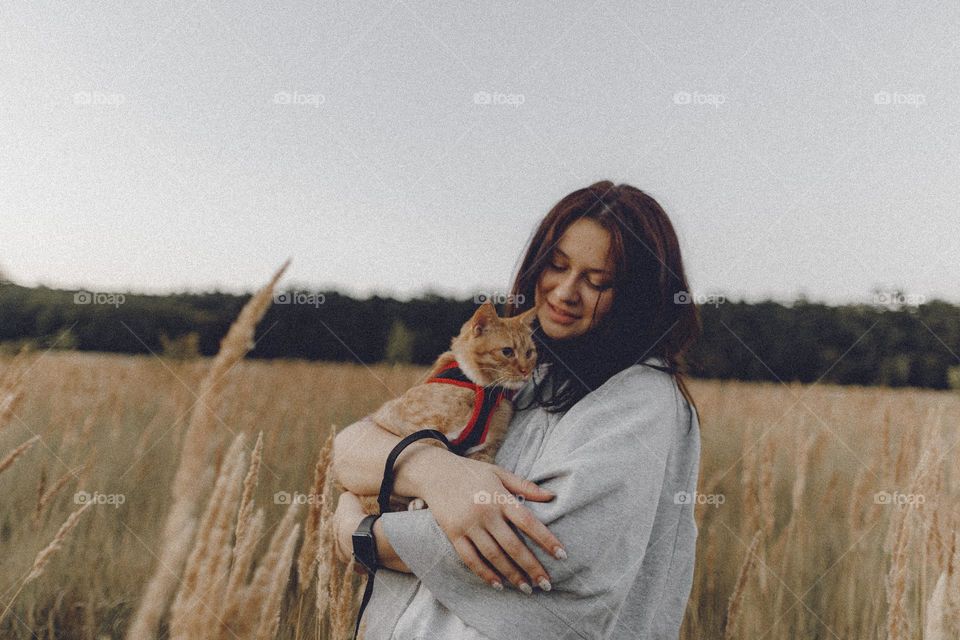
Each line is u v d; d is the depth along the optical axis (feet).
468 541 3.84
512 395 5.24
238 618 3.67
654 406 4.24
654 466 4.07
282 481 6.92
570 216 4.83
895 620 5.82
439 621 4.05
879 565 7.22
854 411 8.21
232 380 6.64
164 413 7.61
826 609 7.24
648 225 4.77
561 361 4.89
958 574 5.83
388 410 5.38
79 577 6.78
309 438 7.07
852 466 8.32
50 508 7.10
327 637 5.47
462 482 3.97
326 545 4.69
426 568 3.95
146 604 3.50
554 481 3.95
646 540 3.99
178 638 3.58
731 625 6.20
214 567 3.61
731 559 7.27
